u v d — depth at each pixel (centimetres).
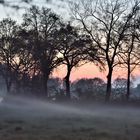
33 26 6494
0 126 2659
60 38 6506
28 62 6269
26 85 6359
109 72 6100
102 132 2270
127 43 6169
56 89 6450
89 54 6412
